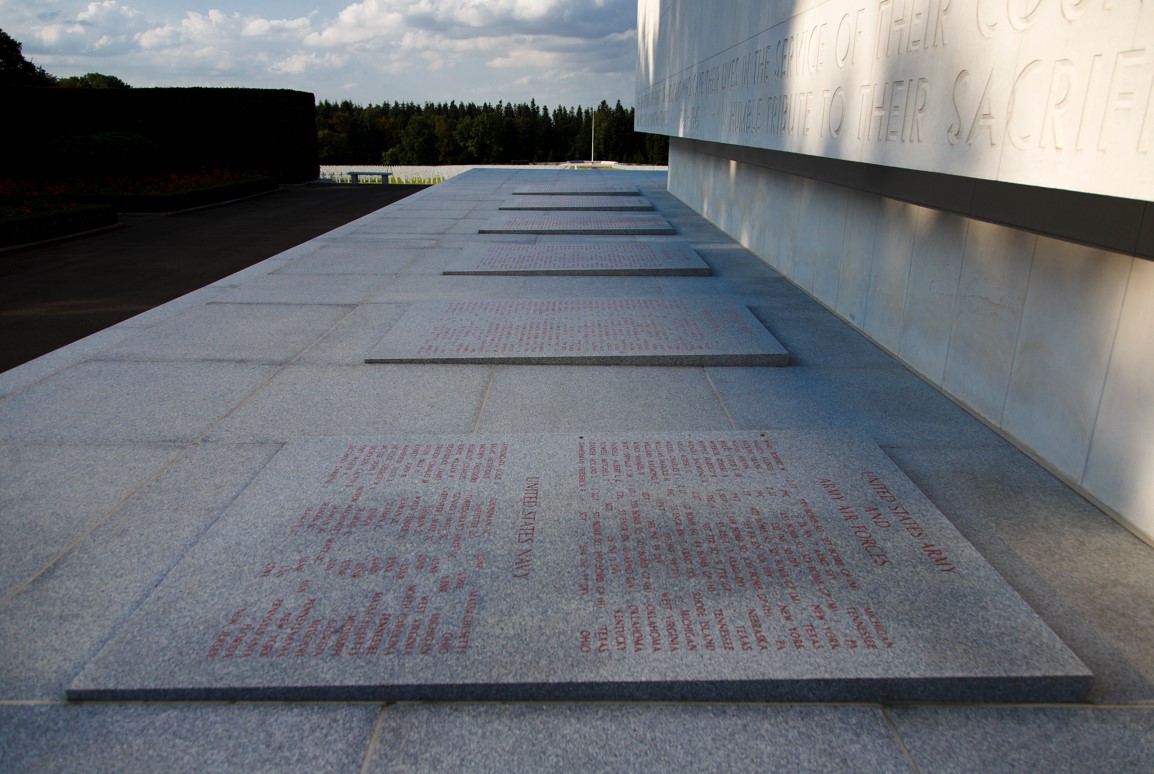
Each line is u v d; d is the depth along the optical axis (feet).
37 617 10.57
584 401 18.75
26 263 40.63
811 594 10.33
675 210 59.77
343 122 351.05
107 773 8.05
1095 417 13.92
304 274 33.96
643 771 8.06
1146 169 10.01
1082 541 12.53
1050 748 8.39
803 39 24.84
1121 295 13.30
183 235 51.98
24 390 19.33
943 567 10.94
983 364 17.81
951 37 15.10
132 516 13.23
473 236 45.01
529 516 12.34
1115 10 10.51
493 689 8.90
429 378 20.33
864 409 18.35
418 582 10.62
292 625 9.80
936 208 20.06
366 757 8.23
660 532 11.84
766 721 8.71
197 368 21.08
